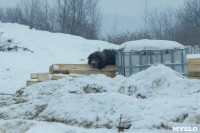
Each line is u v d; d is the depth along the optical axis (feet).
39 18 143.64
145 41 40.86
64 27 135.95
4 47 76.33
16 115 25.88
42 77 42.73
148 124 18.54
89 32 137.18
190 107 20.20
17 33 84.69
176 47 40.29
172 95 25.94
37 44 80.02
